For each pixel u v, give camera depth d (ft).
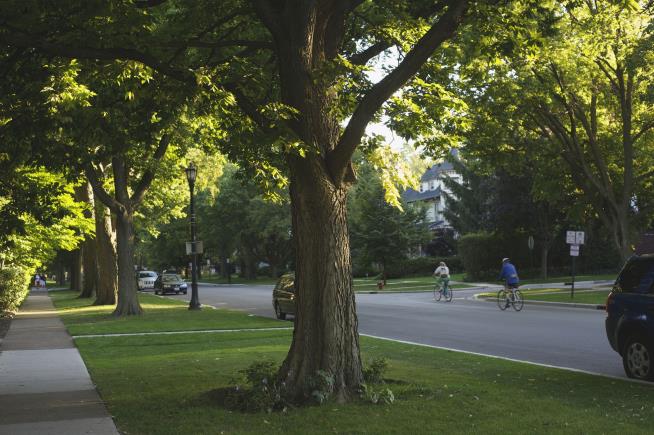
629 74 85.81
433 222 260.01
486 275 177.17
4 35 27.58
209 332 61.98
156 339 56.34
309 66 27.22
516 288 87.35
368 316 79.77
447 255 242.17
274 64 39.01
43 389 32.09
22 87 35.88
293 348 27.43
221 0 36.42
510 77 84.07
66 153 41.22
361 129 26.50
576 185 106.22
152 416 24.73
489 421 22.59
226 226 256.32
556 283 151.74
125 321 77.15
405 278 208.23
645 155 99.60
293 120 27.45
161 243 303.07
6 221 47.85
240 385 29.32
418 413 23.84
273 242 265.13
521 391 28.40
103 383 33.27
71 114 39.78
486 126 88.48
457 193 209.15
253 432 21.66
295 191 27.76
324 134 27.63
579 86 86.84
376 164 43.01
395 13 34.83
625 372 35.22
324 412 24.25
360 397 26.35
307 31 26.94
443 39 26.32
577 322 66.80
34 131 37.99
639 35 78.79
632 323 33.96
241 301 127.03
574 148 97.25
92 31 28.78
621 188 103.45
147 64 28.07
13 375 36.99
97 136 40.24
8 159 44.34
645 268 34.99
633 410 24.49
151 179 92.94
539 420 22.71
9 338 59.11
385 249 177.47
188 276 354.54
